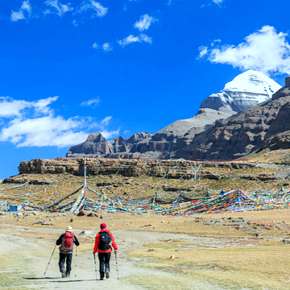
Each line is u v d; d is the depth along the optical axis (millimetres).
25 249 47375
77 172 185875
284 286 23516
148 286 22516
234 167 176250
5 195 160875
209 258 35469
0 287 22359
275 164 181125
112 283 23484
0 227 83438
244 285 23625
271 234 65938
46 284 23312
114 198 154125
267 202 111812
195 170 173500
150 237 64000
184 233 70188
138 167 179750
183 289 21891
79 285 22797
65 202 147125
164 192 158125
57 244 26797
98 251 25141
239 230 71062
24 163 192500
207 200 118250
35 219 99938
